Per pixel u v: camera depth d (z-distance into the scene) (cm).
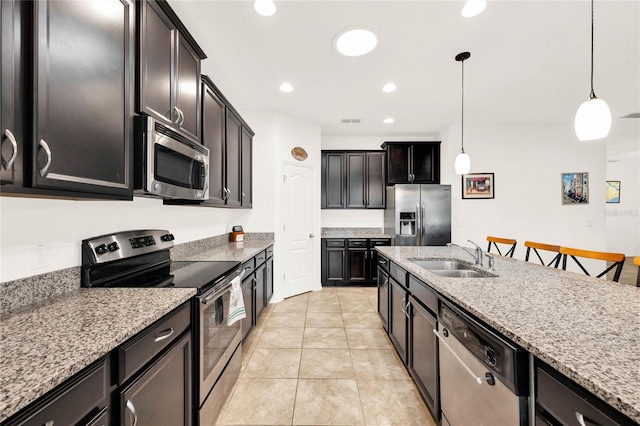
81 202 135
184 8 175
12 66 78
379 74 263
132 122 125
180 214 234
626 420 54
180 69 165
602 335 79
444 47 220
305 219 397
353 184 451
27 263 110
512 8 177
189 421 127
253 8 176
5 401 53
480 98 323
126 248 154
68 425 67
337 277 433
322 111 362
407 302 190
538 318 93
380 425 152
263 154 360
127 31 121
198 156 178
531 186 426
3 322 91
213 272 167
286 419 156
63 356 69
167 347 111
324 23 191
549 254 425
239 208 326
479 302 110
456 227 422
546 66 250
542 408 76
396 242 403
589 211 426
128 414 86
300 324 287
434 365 146
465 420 115
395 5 174
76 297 118
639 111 354
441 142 445
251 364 212
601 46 219
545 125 425
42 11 85
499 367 89
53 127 89
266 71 257
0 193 85
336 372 201
